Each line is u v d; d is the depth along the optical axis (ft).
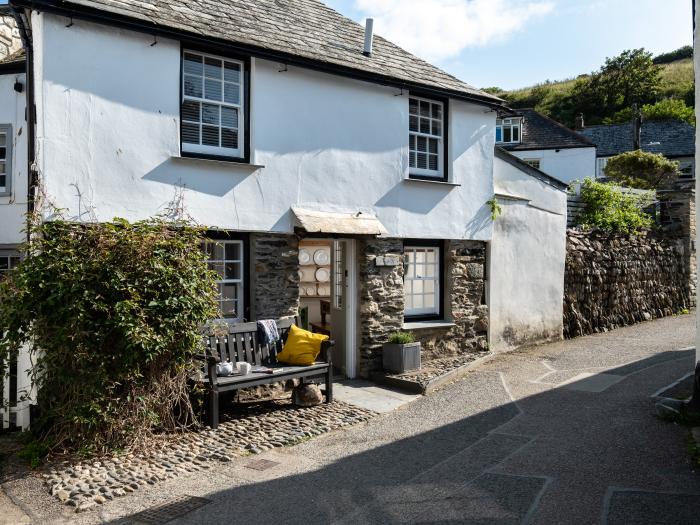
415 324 34.83
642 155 81.05
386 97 33.24
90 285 20.48
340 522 15.52
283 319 28.40
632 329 47.52
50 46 22.77
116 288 20.30
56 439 20.31
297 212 29.22
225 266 28.04
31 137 23.97
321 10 36.73
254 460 20.35
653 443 20.74
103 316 20.63
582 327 45.29
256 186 28.25
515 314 40.14
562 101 177.58
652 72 170.40
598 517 15.28
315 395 27.22
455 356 36.32
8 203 35.88
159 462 19.85
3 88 35.70
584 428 22.82
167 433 22.39
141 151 24.98
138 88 24.97
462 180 36.60
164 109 25.68
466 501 16.60
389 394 29.43
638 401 26.11
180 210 25.73
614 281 48.65
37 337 20.48
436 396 28.91
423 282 36.68
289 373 25.85
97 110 23.88
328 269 42.68
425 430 23.66
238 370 24.71
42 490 17.60
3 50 36.99
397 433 23.36
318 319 42.80
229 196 27.43
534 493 16.94
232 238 28.19
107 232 21.31
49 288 20.04
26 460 19.69
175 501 16.92
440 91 34.60
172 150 25.84
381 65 33.35
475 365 34.81
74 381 20.12
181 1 28.04
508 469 18.94
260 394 28.35
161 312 21.24
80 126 23.45
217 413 23.31
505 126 104.68
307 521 15.61
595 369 33.24
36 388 21.45
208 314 22.62
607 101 168.55
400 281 33.88
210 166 26.86
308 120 30.12
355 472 19.13
